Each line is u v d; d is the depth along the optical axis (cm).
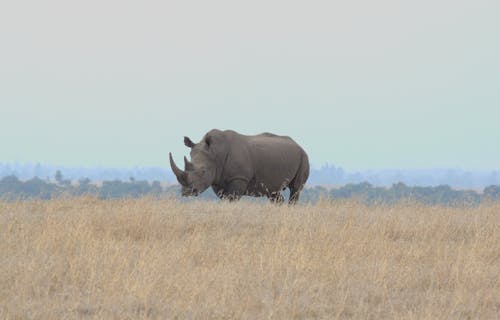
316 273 3431
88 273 3256
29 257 3534
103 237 4166
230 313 2781
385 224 4706
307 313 2886
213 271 3391
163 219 4669
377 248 4003
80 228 4138
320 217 4950
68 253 3662
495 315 2911
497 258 4019
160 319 2716
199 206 5278
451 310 2912
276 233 4381
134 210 4747
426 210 5453
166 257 3619
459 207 5656
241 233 4506
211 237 4331
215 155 6475
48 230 4025
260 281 3259
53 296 2988
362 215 5103
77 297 2948
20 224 4422
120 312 2753
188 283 3120
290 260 3569
